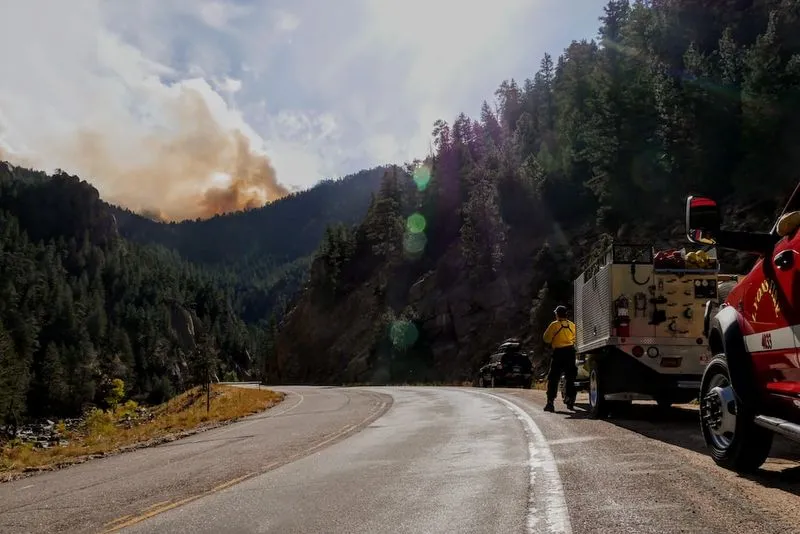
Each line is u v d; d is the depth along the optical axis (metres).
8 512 7.02
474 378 58.22
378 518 5.25
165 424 22.53
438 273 76.00
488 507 5.34
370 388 42.19
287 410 24.52
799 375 5.21
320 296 105.31
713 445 6.60
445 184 100.94
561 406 14.94
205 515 5.86
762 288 5.80
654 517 4.70
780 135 44.41
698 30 65.12
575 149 70.94
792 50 49.91
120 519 6.02
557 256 61.22
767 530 4.27
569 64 89.19
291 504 6.04
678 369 11.14
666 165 51.28
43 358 148.12
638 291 11.28
